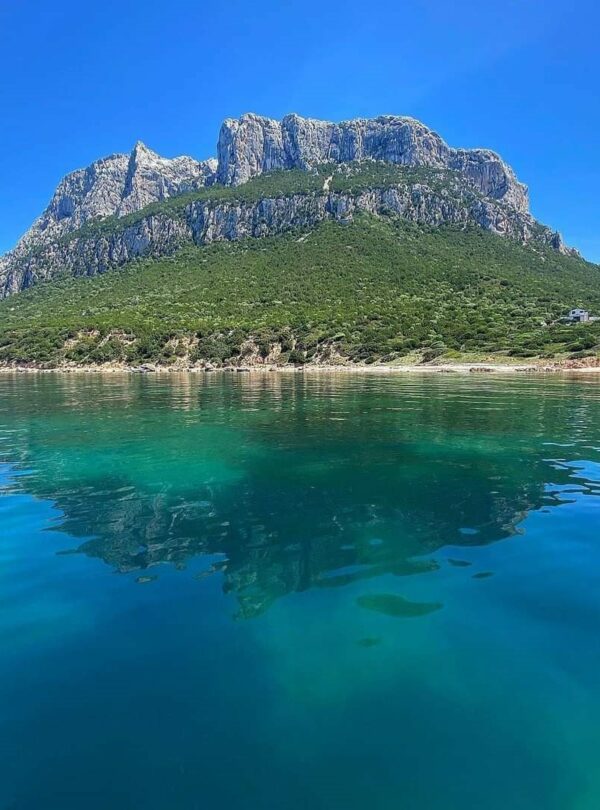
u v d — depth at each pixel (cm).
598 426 1783
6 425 1958
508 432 1678
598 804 322
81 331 9319
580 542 740
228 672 446
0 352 8712
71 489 1058
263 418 2100
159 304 11775
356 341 7862
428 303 10594
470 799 324
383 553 704
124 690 424
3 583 628
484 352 6550
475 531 789
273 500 963
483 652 474
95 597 588
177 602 573
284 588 602
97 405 2723
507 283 12406
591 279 14438
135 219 19675
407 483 1073
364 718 392
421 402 2619
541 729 381
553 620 529
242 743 368
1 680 439
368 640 493
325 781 337
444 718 392
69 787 334
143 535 788
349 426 1845
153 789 332
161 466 1255
